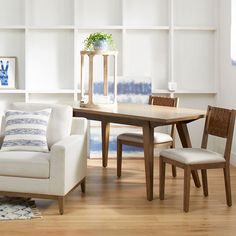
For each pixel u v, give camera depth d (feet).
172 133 23.95
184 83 29.19
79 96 28.73
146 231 18.16
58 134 21.20
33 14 28.48
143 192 22.04
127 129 27.96
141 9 28.81
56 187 19.42
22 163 19.52
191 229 18.34
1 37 28.50
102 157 26.50
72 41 28.76
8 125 21.04
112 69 29.04
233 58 26.58
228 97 27.45
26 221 18.81
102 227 18.43
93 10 28.66
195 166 19.83
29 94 28.78
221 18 28.35
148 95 28.25
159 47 29.04
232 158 26.86
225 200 21.12
